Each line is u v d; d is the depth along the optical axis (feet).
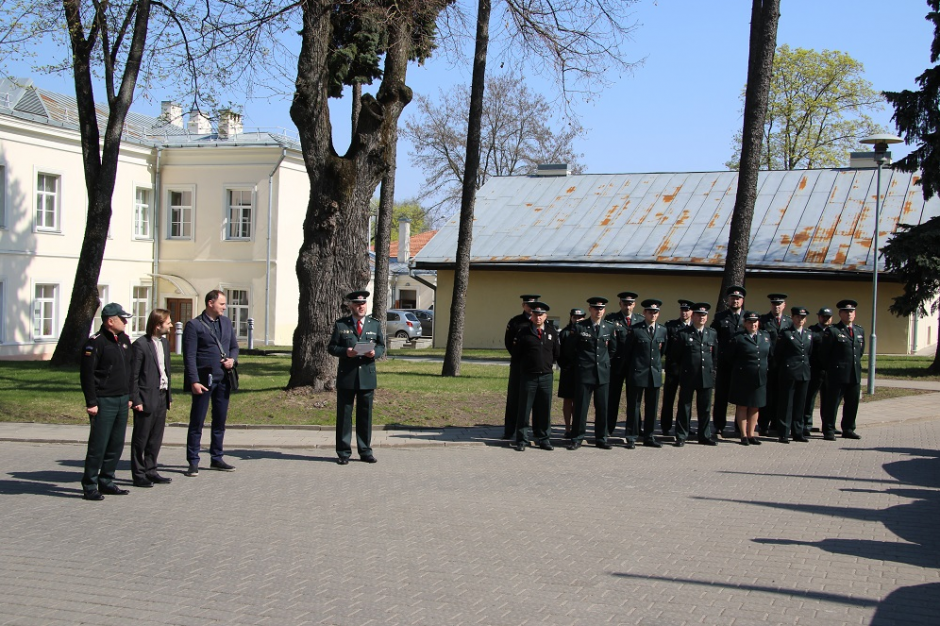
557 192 117.91
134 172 118.83
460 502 28.99
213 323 34.63
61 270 107.34
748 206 51.98
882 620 18.21
